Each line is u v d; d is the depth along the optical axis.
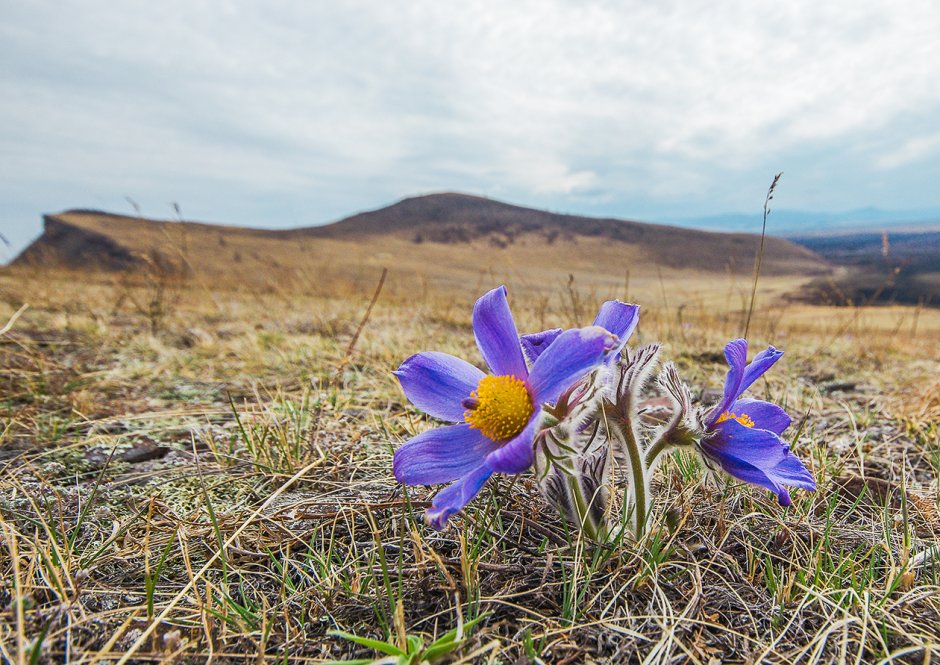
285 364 0.45
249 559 0.19
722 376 0.45
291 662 0.15
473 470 0.16
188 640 0.15
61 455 0.27
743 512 0.22
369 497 0.23
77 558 0.19
